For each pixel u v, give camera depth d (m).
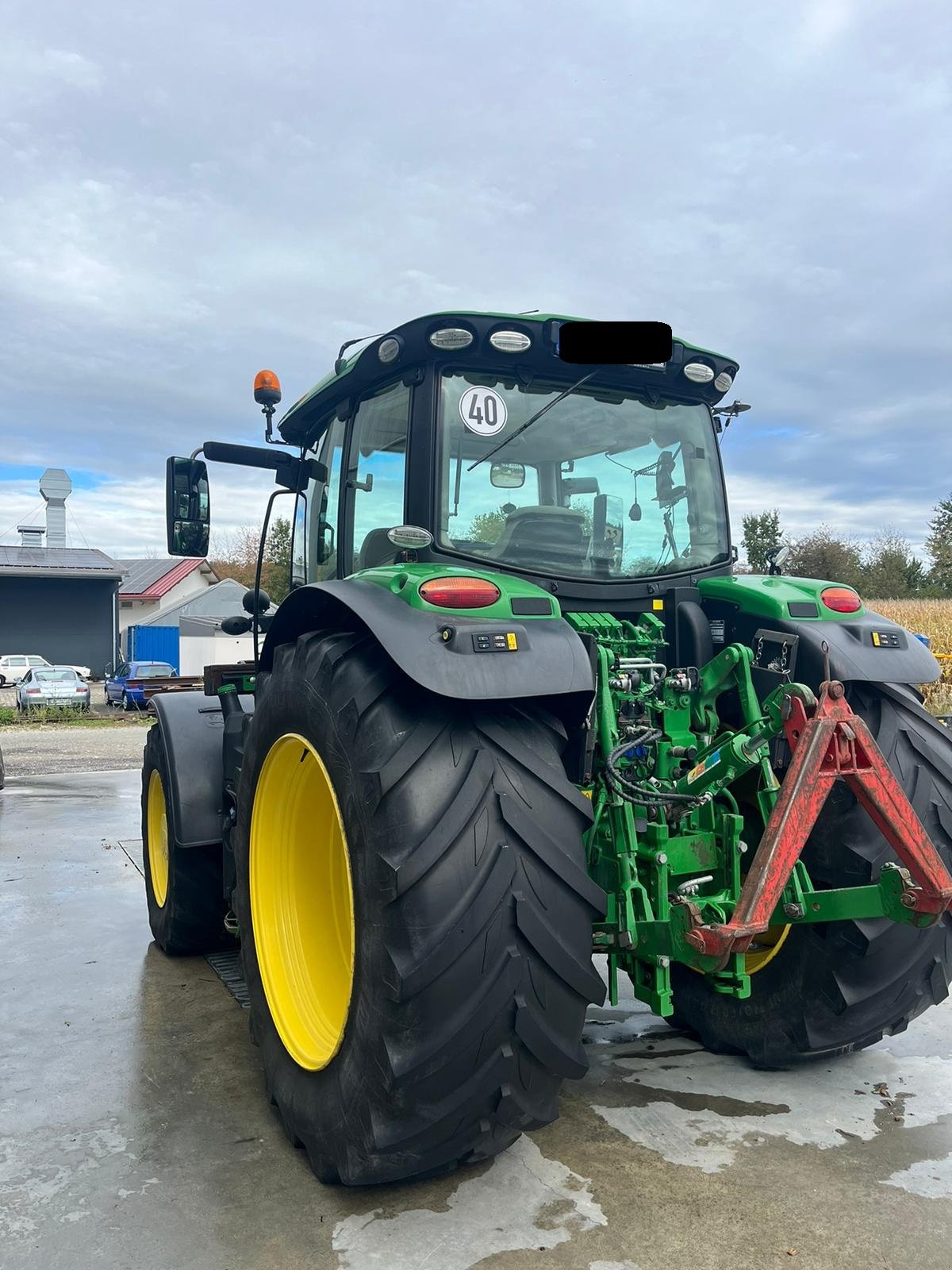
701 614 3.05
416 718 2.17
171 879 4.12
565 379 2.97
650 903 2.47
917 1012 2.82
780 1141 2.58
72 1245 2.16
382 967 2.03
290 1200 2.34
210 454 3.70
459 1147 2.13
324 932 2.92
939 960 2.71
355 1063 2.15
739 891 2.47
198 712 4.40
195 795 4.05
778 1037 2.91
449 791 2.07
